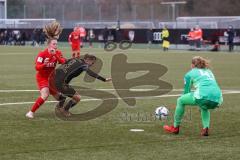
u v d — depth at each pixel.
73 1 180.25
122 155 17.19
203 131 20.47
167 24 116.69
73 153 17.36
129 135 20.42
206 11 170.00
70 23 133.00
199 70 20.34
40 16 153.25
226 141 19.58
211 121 23.78
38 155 17.02
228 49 98.81
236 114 25.81
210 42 99.38
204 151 17.91
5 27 132.62
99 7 146.50
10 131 20.84
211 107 20.22
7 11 154.75
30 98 30.92
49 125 22.27
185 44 102.94
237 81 43.06
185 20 122.75
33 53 84.69
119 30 108.00
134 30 109.25
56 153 17.31
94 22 131.00
